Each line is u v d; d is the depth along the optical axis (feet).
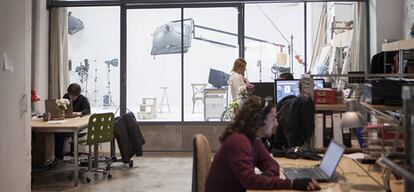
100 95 24.64
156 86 24.52
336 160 8.14
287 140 11.30
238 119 7.80
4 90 11.32
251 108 7.78
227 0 23.66
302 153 10.47
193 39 24.34
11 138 11.76
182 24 24.26
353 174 8.57
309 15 24.02
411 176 4.51
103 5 24.07
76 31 24.56
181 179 17.88
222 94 24.26
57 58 24.18
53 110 19.25
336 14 23.79
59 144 21.54
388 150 8.14
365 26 23.17
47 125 17.25
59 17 24.18
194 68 24.44
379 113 9.16
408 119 4.92
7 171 11.51
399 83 9.85
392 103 9.72
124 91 24.41
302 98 11.21
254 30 24.12
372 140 9.43
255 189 7.26
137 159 22.25
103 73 24.61
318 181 8.00
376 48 22.12
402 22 21.79
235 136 7.62
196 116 24.40
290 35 24.13
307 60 24.14
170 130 24.31
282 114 11.35
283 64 24.21
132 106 24.54
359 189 7.55
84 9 24.43
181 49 24.39
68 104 19.90
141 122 24.36
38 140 20.20
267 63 24.21
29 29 12.92
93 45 24.54
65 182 17.58
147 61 24.48
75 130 17.06
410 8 20.70
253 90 18.22
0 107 11.09
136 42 24.41
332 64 23.77
